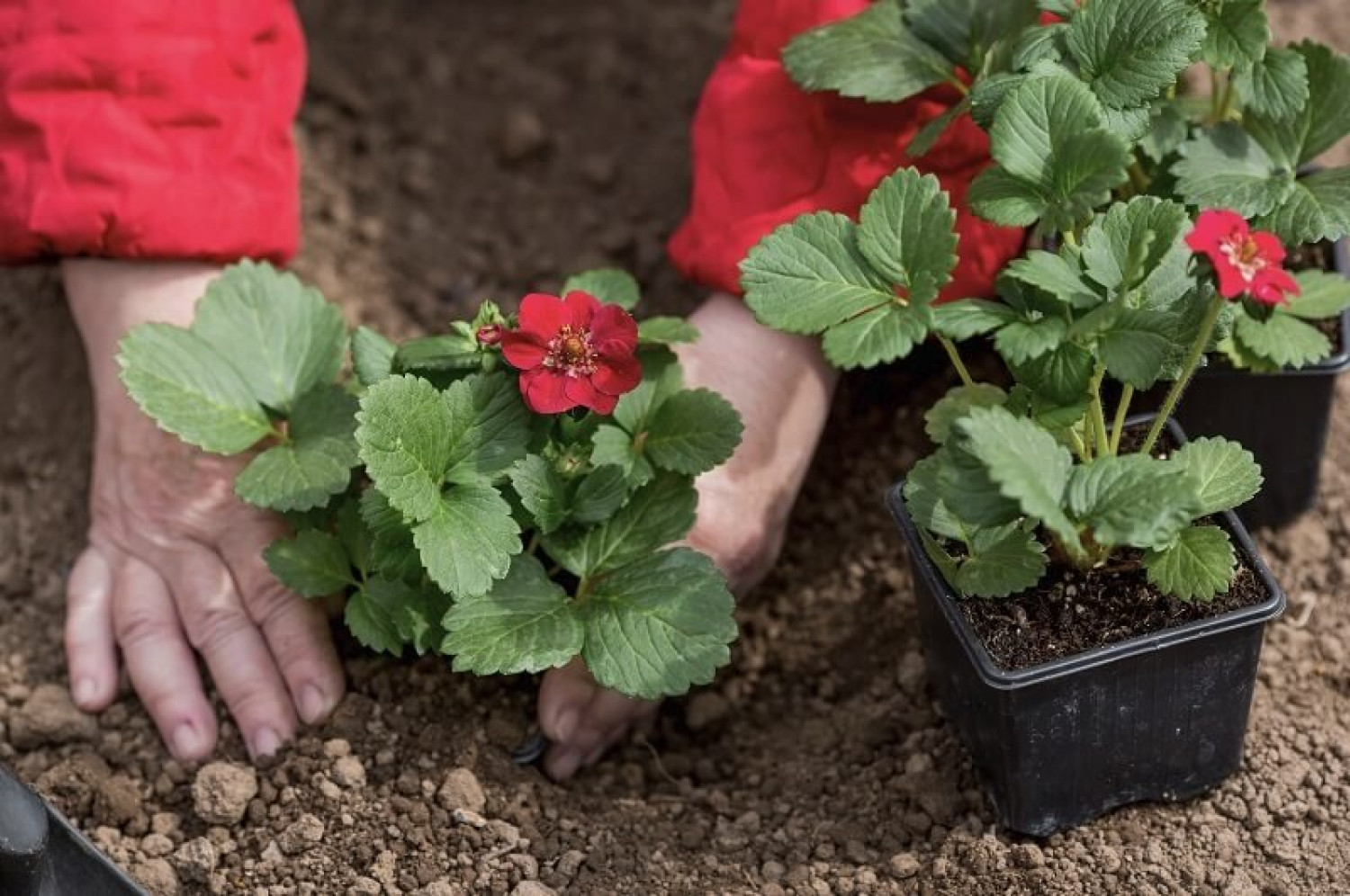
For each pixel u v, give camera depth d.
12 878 1.36
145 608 1.48
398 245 1.67
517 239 1.68
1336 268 1.49
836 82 1.44
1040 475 1.32
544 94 1.74
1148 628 1.38
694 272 1.50
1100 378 1.37
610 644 1.39
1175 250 1.38
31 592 1.55
